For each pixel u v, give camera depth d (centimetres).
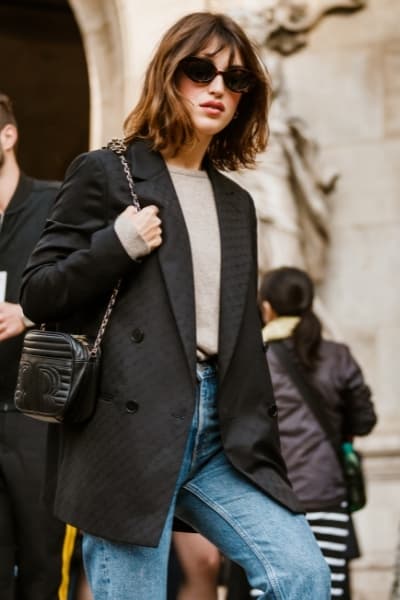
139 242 457
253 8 1152
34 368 471
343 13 1177
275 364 774
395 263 1169
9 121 667
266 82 502
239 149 516
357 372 786
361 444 1141
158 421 454
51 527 636
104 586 466
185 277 464
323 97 1174
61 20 1608
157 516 450
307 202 1148
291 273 787
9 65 1606
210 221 480
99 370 464
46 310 467
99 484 457
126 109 1110
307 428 769
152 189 470
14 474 636
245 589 824
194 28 479
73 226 471
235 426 471
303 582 451
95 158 474
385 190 1169
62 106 1612
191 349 458
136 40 1107
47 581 637
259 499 466
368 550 1141
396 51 1172
